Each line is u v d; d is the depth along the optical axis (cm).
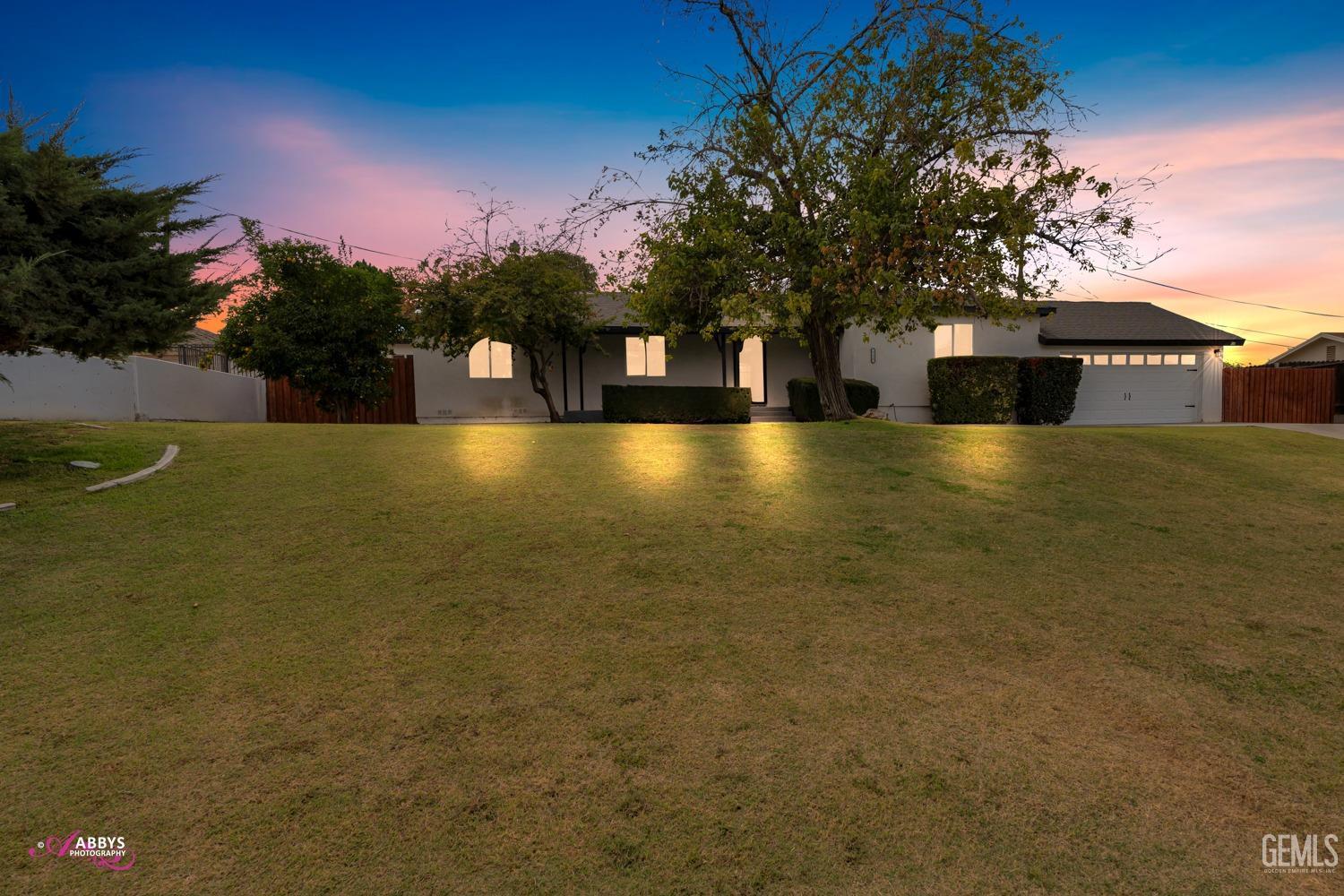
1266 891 221
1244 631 428
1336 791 273
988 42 1227
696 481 730
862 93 1248
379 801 253
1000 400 1991
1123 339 2245
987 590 473
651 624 404
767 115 1277
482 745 288
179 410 1476
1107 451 999
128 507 581
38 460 698
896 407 2142
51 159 636
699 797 259
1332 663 387
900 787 266
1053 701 335
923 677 352
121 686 326
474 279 1684
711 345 2203
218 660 351
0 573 448
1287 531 668
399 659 357
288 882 217
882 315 1195
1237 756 295
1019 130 1238
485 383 2036
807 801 257
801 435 1052
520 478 718
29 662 345
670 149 1343
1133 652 391
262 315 1602
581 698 325
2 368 1238
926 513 649
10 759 272
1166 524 667
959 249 1125
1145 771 282
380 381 1673
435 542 524
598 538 541
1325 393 2267
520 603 427
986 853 234
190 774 266
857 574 491
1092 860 232
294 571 466
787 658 368
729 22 1328
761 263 1206
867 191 1137
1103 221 1211
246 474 694
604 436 1002
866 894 216
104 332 687
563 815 248
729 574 481
